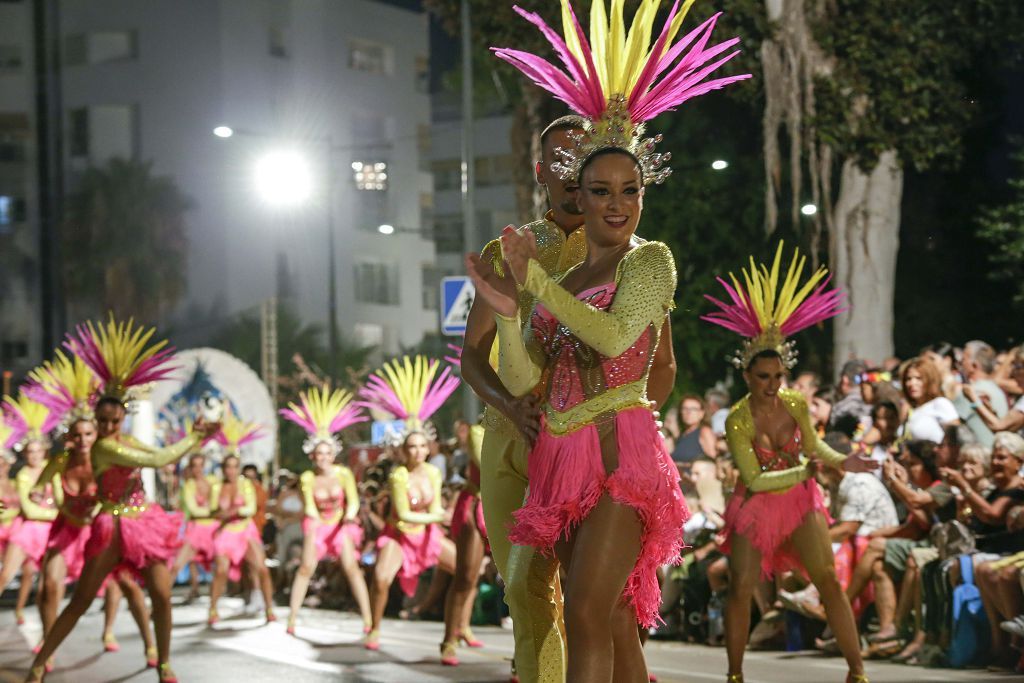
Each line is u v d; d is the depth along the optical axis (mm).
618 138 4855
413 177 60250
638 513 4711
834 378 19031
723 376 23312
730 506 8812
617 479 4684
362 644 12836
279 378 38219
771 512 8508
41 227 52969
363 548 17047
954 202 23453
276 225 54406
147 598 20594
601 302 4785
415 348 56406
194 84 53625
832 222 19062
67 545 11266
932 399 11766
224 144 53625
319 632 14266
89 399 11227
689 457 13898
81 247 51281
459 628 11219
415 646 12578
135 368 10445
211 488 16656
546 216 5664
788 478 8469
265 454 25562
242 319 48344
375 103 59031
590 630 4656
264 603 16578
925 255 23328
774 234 22109
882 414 11672
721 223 22812
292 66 56000
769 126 18000
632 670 5016
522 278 4535
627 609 4977
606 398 4773
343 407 14844
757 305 8805
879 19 17797
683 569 12242
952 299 23391
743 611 8727
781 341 8797
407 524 12734
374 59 59438
